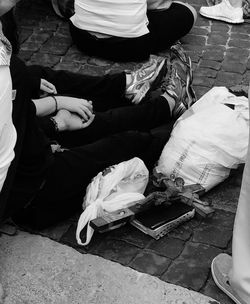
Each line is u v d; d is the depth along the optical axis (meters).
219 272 2.50
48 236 2.78
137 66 4.25
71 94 3.46
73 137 3.14
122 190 2.88
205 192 3.04
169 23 4.27
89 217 2.70
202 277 2.57
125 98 3.55
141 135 3.10
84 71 4.20
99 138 3.19
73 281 2.54
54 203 2.78
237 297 2.40
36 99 3.11
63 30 4.71
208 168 3.00
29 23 4.79
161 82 3.63
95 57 4.35
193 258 2.67
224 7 4.79
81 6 4.14
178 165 3.02
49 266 2.61
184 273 2.59
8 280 2.55
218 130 3.02
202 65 4.24
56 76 3.42
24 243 2.72
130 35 4.11
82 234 2.70
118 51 4.22
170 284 2.53
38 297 2.48
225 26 4.76
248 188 2.18
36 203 2.72
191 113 3.32
